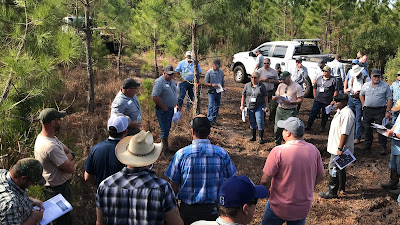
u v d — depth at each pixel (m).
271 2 18.94
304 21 17.39
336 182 5.52
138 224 2.52
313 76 11.59
